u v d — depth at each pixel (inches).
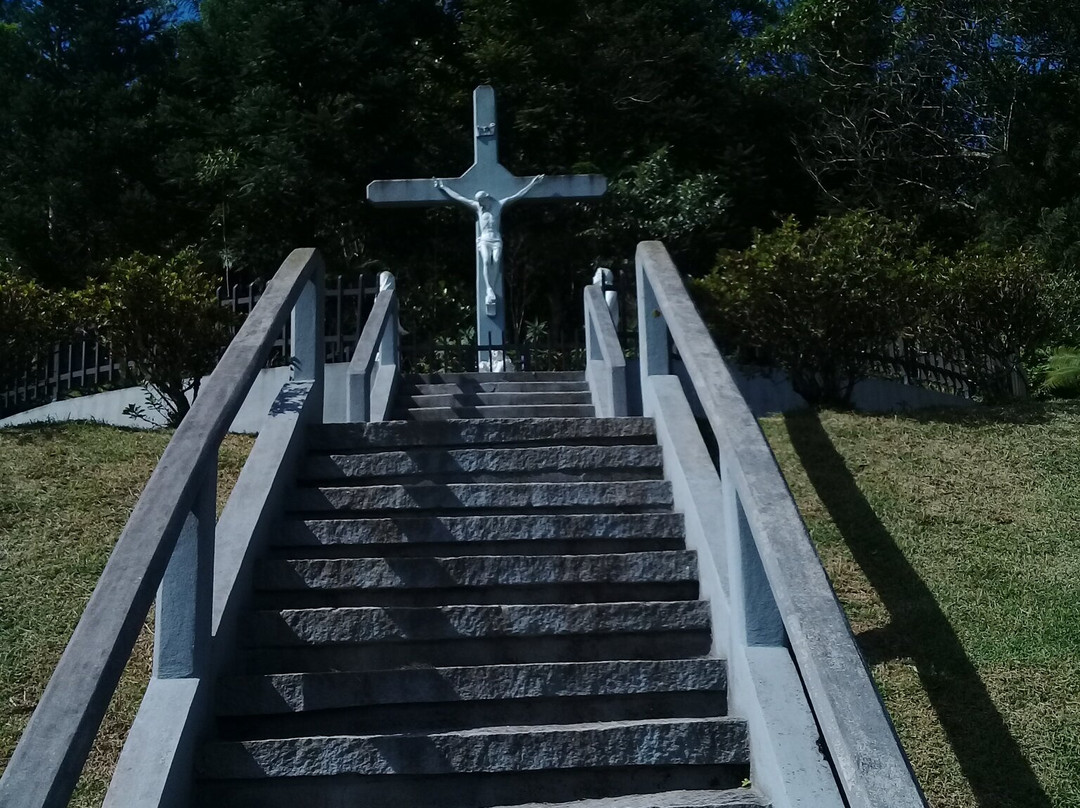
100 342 400.5
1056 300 426.3
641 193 754.8
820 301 383.2
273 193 714.8
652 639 190.7
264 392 397.4
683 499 217.0
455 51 863.1
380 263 756.0
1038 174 735.1
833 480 304.8
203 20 920.9
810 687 128.3
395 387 385.7
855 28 878.4
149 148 774.5
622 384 309.7
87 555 259.6
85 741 113.2
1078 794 181.9
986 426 340.5
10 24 984.9
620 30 837.2
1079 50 768.9
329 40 741.9
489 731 165.5
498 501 223.8
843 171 857.5
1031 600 240.2
